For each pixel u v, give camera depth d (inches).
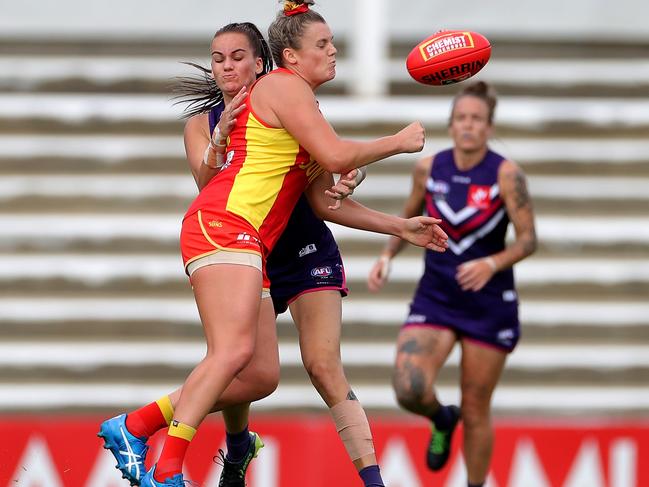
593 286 1481.3
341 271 725.9
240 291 624.4
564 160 1536.7
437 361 904.9
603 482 1093.8
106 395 1390.3
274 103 633.6
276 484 1095.0
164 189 1519.4
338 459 1098.1
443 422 933.2
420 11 1652.3
